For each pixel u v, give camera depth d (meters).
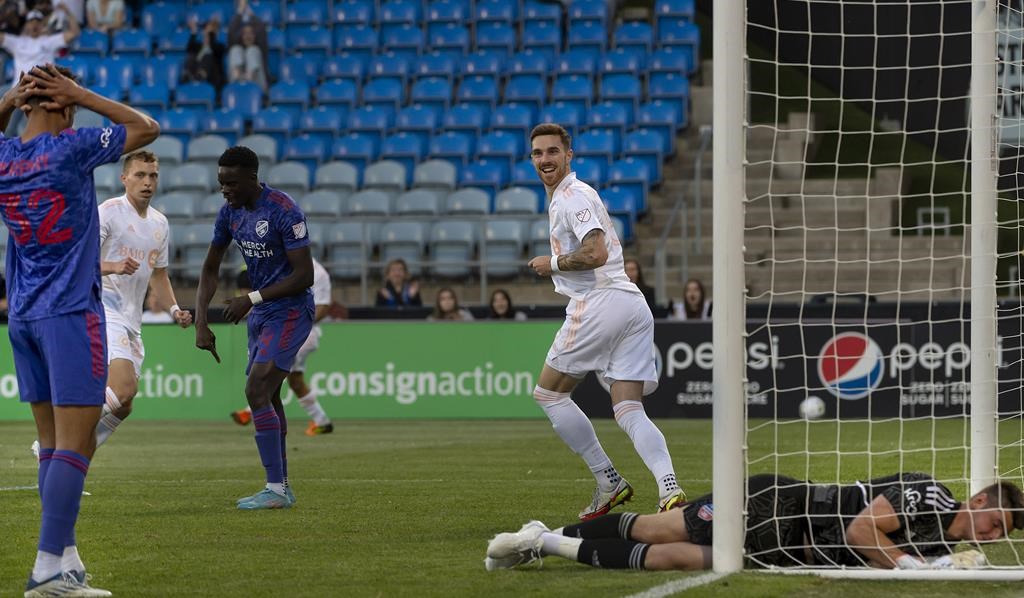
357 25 82.25
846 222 68.25
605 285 22.72
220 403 53.38
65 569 15.77
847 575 16.56
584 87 75.06
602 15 81.94
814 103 78.75
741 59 17.25
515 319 53.06
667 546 17.09
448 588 15.98
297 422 51.78
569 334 22.72
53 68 15.80
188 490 27.84
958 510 16.81
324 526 21.92
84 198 15.83
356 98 76.75
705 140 65.38
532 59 77.62
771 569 16.94
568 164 22.94
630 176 67.88
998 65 23.17
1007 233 66.00
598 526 17.53
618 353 22.78
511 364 52.59
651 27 81.25
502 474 31.05
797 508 17.06
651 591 15.48
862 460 33.47
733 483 16.83
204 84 76.38
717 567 16.84
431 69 77.69
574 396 52.69
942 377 50.06
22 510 24.22
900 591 15.67
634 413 22.50
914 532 17.05
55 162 15.59
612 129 71.94
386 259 62.31
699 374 51.66
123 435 45.03
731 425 16.86
